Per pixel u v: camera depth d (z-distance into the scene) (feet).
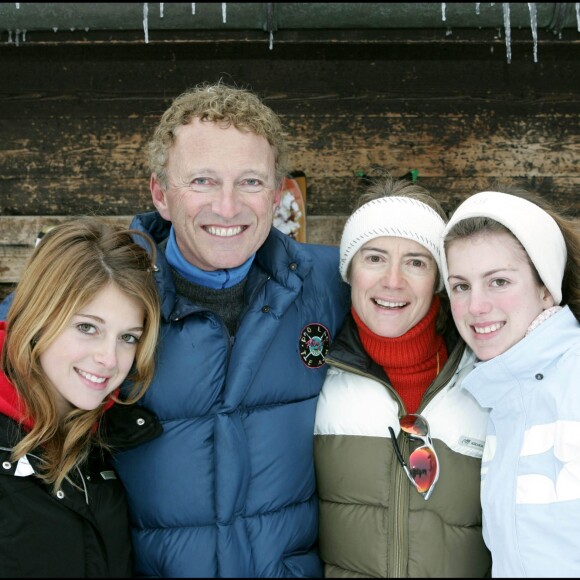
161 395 5.46
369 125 8.11
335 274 6.50
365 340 5.82
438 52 8.02
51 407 5.02
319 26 7.28
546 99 8.07
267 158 5.61
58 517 4.88
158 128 5.76
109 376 5.11
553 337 4.96
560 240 5.24
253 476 5.48
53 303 4.88
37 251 5.14
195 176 5.45
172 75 8.04
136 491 5.46
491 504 4.91
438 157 8.14
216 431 5.39
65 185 8.15
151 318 5.23
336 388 5.87
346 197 8.18
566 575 4.53
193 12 7.00
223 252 5.62
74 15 7.06
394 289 5.57
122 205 8.17
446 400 5.59
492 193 5.28
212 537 5.33
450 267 5.27
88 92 8.07
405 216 5.55
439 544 5.34
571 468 4.64
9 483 4.79
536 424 4.88
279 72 8.05
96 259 5.03
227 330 5.71
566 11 6.97
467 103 8.09
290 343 5.91
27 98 8.05
